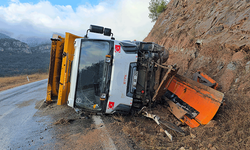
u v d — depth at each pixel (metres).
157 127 3.87
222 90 4.55
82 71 4.38
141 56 4.70
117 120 4.45
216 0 7.58
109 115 4.83
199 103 3.92
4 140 3.71
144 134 3.51
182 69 7.23
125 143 3.21
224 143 2.72
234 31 5.48
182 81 4.84
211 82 4.75
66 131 3.97
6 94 10.48
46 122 4.68
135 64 4.37
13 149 3.28
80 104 4.38
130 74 4.30
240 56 4.69
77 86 4.40
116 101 4.19
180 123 3.87
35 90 11.27
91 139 3.48
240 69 4.48
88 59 4.39
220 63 5.31
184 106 4.30
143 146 3.05
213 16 7.09
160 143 3.10
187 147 2.85
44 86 13.20
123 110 4.31
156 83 4.80
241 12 5.65
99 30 5.14
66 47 5.07
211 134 3.06
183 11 10.66
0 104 7.58
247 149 2.41
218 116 3.48
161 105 4.93
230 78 4.55
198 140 3.00
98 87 4.29
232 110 3.51
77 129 4.05
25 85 15.12
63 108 5.78
